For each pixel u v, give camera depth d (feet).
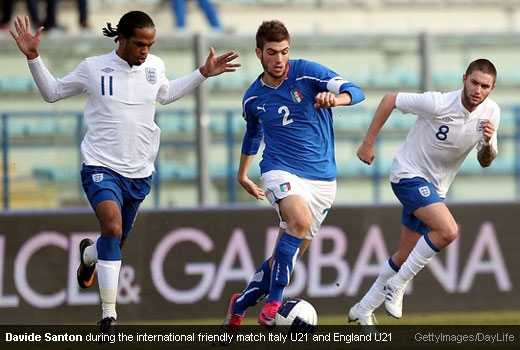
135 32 82.94
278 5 208.03
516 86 181.68
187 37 166.91
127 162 85.25
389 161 175.11
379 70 173.99
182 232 126.21
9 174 160.86
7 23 185.88
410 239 93.50
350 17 210.38
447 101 90.27
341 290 128.36
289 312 82.02
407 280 90.74
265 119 86.79
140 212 125.29
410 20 211.20
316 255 128.06
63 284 123.34
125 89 84.79
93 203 84.02
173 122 165.78
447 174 93.56
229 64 89.20
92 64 84.79
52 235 123.75
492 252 131.34
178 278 125.59
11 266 122.62
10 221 123.03
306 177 86.07
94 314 123.34
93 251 89.10
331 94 80.02
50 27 183.11
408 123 176.14
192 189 165.99
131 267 124.57
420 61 170.91
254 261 127.54
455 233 89.20
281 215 85.10
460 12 213.05
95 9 199.31
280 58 83.71
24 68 168.86
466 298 130.31
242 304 86.94
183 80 88.79
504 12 213.87
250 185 93.56
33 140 162.20
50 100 85.46
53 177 162.30
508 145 178.09
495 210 131.85
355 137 173.47
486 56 179.83
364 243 129.59
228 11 206.08
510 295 131.34
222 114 168.45
